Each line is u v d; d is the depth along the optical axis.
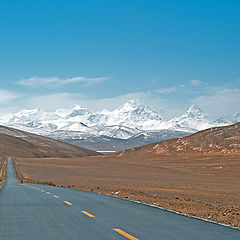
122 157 182.12
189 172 95.75
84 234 11.42
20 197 24.52
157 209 17.80
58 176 78.50
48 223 13.53
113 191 34.44
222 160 127.25
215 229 12.48
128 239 10.69
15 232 11.77
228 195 38.72
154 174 86.94
